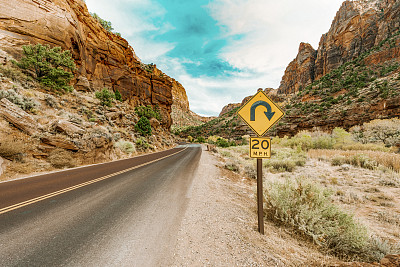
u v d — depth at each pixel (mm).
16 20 18156
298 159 13031
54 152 9602
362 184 7914
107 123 19531
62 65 18469
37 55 16156
